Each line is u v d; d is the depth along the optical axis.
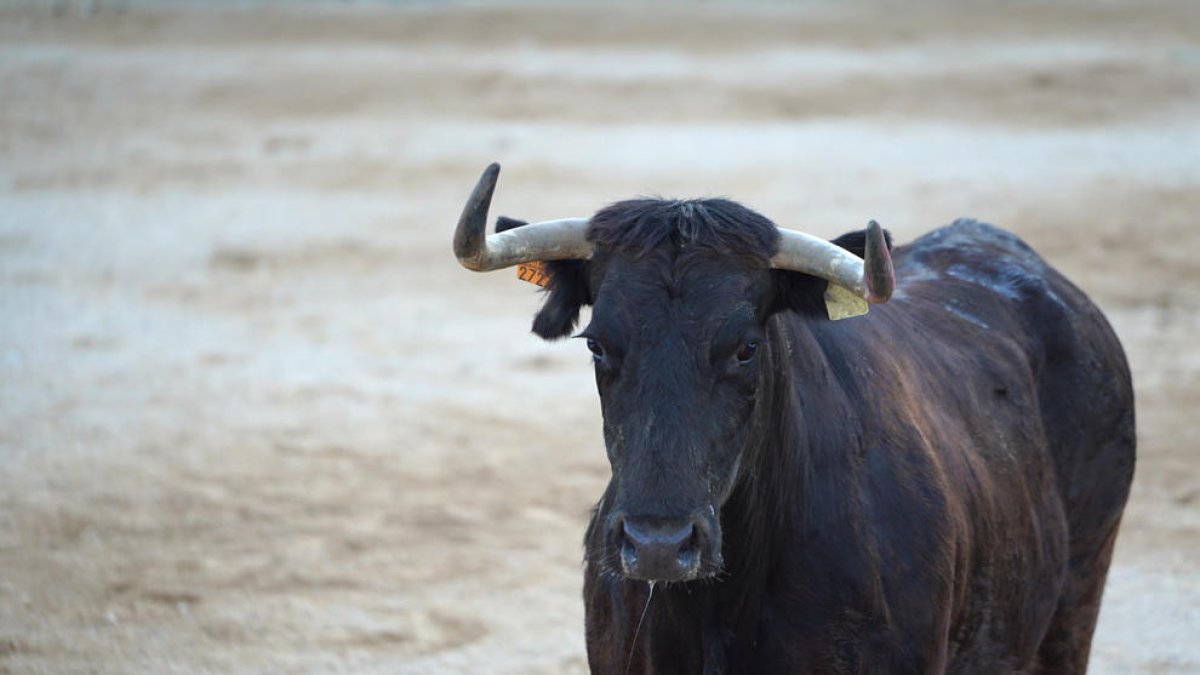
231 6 110.44
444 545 25.17
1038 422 15.98
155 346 37.12
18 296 41.88
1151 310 39.16
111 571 23.94
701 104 73.00
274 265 45.69
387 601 23.05
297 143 65.38
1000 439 15.08
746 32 99.50
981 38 95.06
